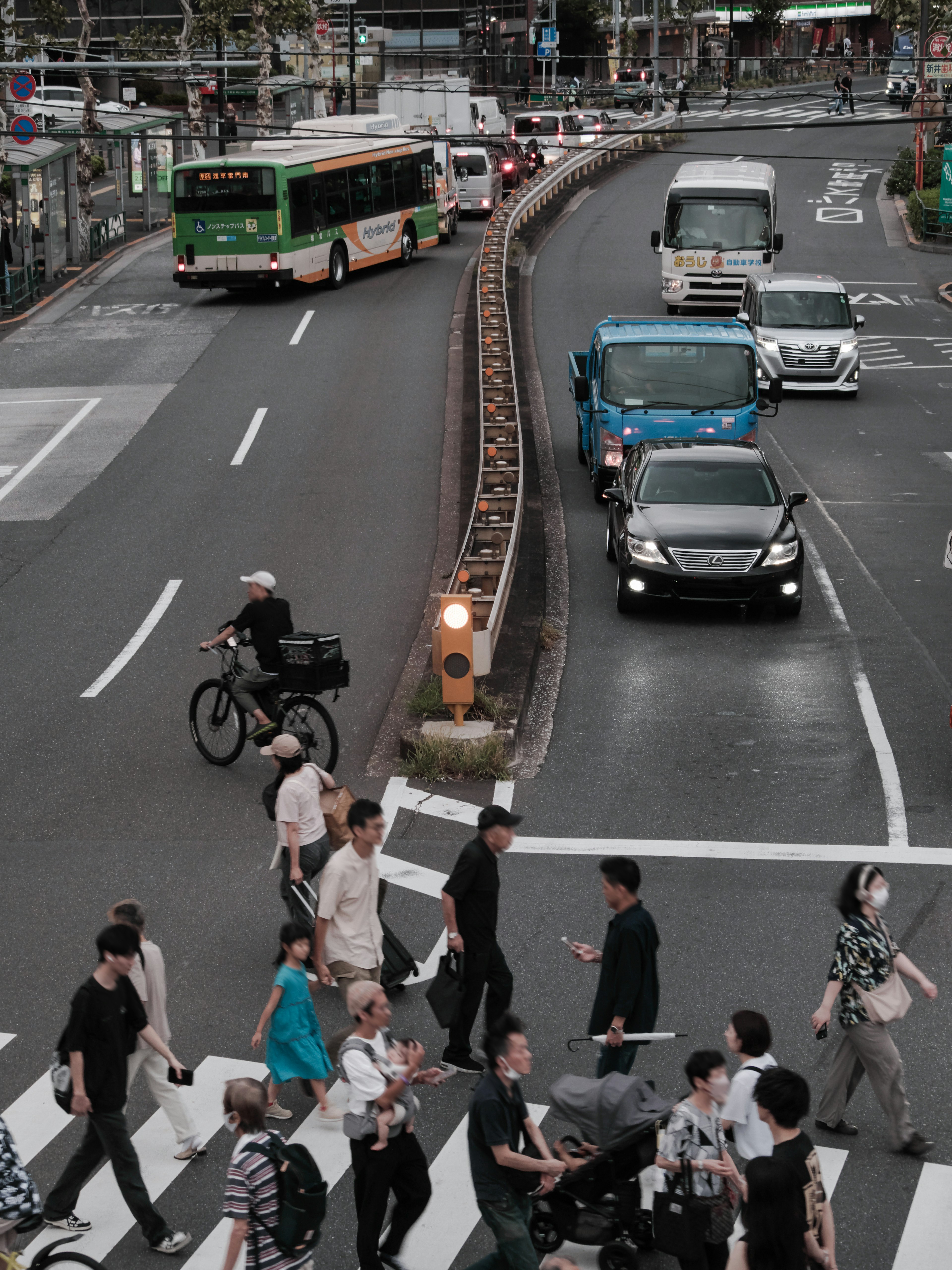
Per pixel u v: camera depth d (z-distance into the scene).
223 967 11.98
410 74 112.62
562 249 54.22
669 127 82.75
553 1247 8.41
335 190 46.28
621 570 20.97
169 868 13.88
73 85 100.50
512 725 16.70
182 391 35.19
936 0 65.69
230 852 14.23
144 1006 9.00
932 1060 10.43
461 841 14.36
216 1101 10.15
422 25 113.50
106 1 99.56
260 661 15.78
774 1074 7.32
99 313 44.25
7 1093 10.31
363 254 48.16
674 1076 10.27
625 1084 8.20
